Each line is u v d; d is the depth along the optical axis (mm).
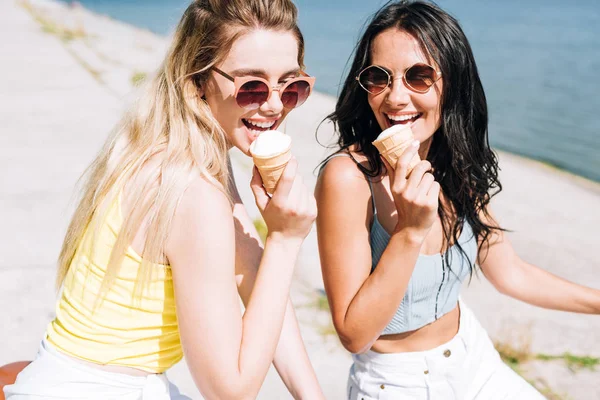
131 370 1856
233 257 1707
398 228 2062
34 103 10453
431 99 2275
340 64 22938
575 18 41781
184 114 1813
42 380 1842
